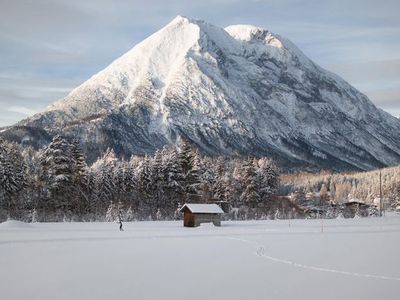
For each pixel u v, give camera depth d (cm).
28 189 9975
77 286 2681
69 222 8500
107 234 6119
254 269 3300
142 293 2512
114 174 11488
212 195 12125
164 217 10669
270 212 12075
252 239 5600
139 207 11262
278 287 2677
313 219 11056
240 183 13150
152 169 11456
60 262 3600
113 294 2484
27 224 7331
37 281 2823
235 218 11106
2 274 3070
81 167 10125
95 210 10338
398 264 3569
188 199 11425
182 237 5831
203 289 2614
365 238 5703
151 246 4731
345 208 14162
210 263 3581
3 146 10012
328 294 2514
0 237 5547
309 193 19650
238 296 2456
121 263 3559
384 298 2439
